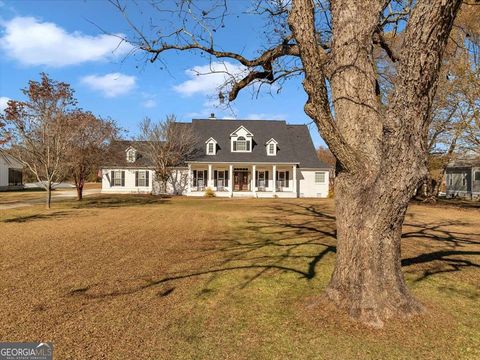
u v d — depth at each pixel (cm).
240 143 3525
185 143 3434
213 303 509
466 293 548
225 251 880
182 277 645
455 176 3759
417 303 441
